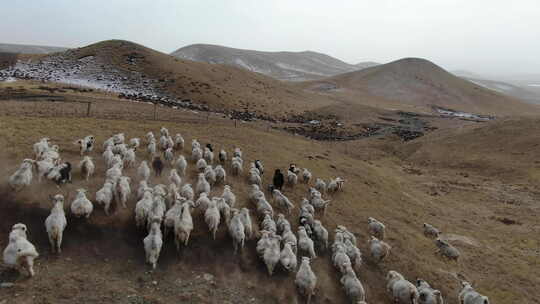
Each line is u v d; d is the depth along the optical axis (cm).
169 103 7925
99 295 1379
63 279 1413
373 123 11456
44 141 2331
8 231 1612
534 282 2325
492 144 7106
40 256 1503
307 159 4166
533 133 7038
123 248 1661
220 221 2006
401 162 7031
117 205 1897
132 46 12875
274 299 1595
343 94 19388
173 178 2220
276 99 12762
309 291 1599
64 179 1970
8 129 2686
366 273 1984
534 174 5509
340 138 8688
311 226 2242
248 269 1734
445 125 11731
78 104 4806
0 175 1958
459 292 2022
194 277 1609
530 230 3491
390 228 2730
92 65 10888
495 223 3656
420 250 2470
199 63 14425
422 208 3694
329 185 3127
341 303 1689
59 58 11494
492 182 5512
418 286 1864
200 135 3928
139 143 2975
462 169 6381
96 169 2272
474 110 18225
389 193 3894
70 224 1691
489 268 2441
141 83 10200
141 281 1509
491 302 1986
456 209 4028
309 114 11850
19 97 5228
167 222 1731
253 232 2012
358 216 2764
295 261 1723
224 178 2541
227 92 11369
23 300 1273
